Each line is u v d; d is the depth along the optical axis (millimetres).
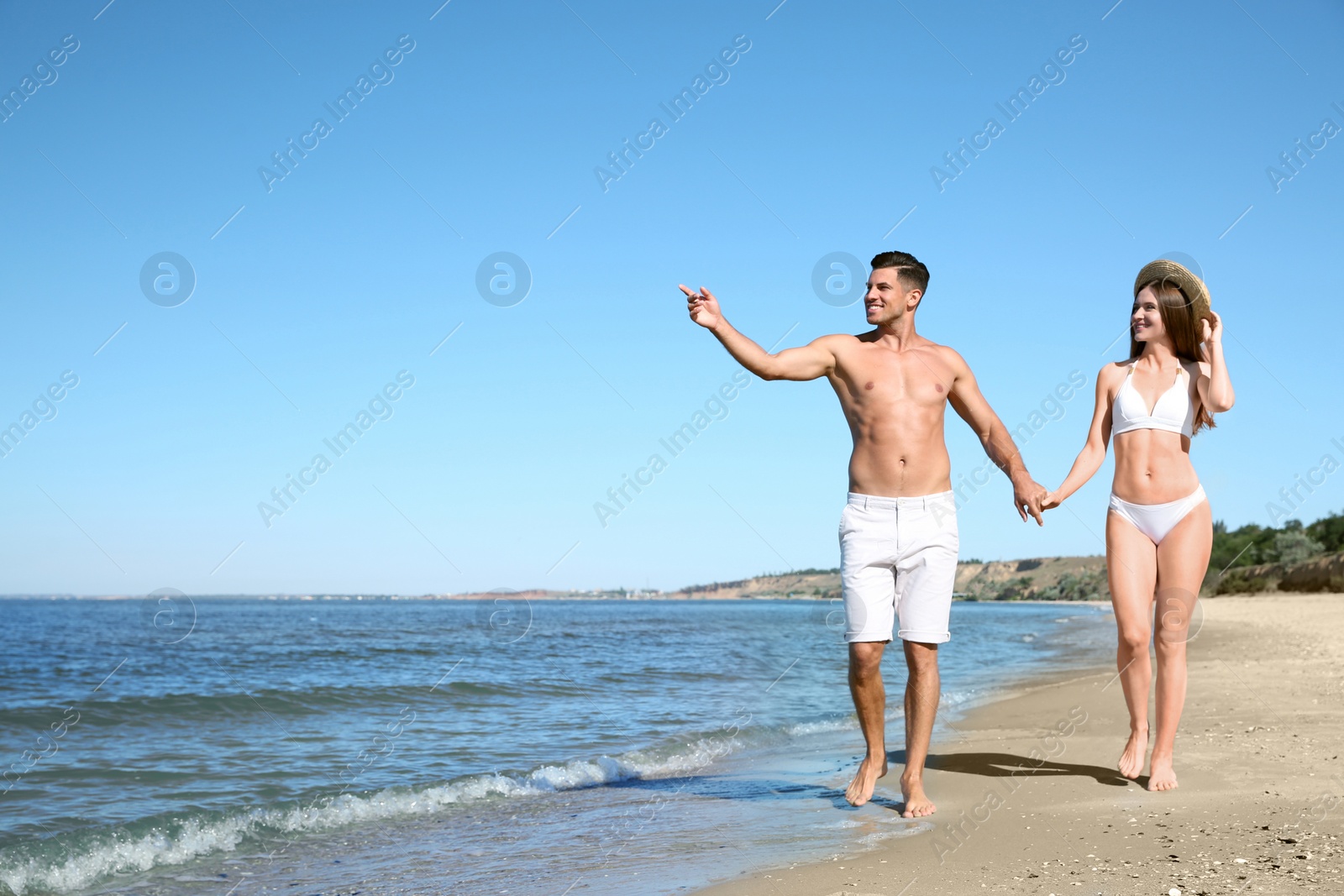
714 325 3771
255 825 4699
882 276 3930
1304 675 8250
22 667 17375
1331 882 2545
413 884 3479
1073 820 3510
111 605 104812
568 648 20578
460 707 9891
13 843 4539
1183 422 4176
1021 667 13125
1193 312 4141
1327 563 39344
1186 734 5258
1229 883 2596
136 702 10234
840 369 3963
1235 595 44188
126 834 4430
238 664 17344
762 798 4723
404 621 46969
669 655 17859
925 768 4898
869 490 3910
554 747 7289
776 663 15141
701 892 2975
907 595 3898
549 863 3650
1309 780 3912
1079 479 4223
